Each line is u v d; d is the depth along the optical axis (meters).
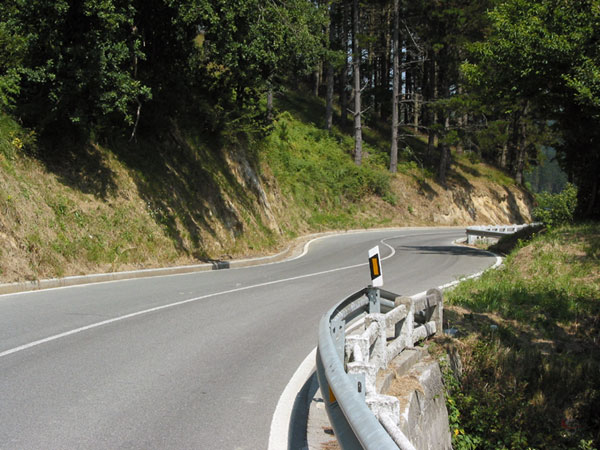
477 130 48.97
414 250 27.02
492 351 9.15
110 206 16.77
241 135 28.70
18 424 4.81
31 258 13.02
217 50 17.59
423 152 57.34
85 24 15.55
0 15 15.74
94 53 15.17
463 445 7.30
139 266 16.11
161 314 10.12
